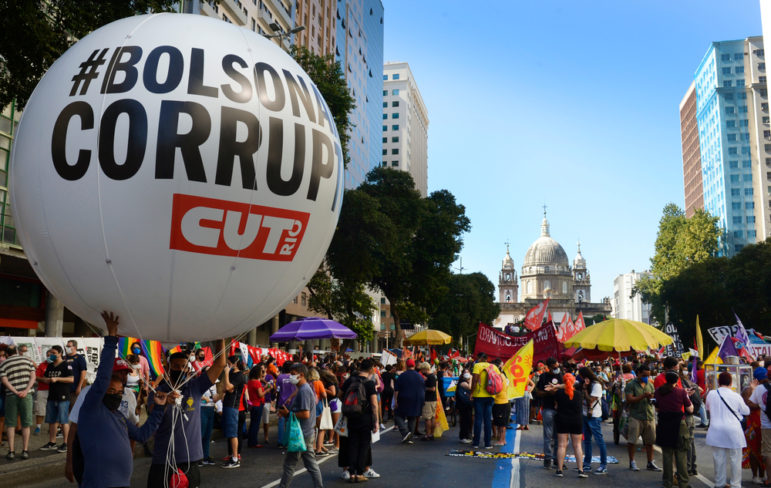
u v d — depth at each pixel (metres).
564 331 27.25
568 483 9.11
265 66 4.60
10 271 22.03
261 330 43.66
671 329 33.31
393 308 45.94
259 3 44.69
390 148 128.25
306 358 19.92
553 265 168.38
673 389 8.74
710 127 119.44
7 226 19.80
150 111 4.10
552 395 10.47
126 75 4.20
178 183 4.08
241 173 4.25
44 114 4.32
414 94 137.38
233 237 4.32
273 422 16.77
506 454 11.84
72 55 4.54
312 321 19.34
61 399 10.54
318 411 11.83
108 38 4.46
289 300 5.22
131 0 12.82
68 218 4.15
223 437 13.96
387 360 20.97
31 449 10.49
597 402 10.09
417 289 44.94
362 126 84.06
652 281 81.62
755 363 11.41
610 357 24.45
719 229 79.56
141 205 4.06
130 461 4.69
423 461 10.93
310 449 7.87
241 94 4.34
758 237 108.88
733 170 111.69
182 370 5.40
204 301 4.48
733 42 115.12
